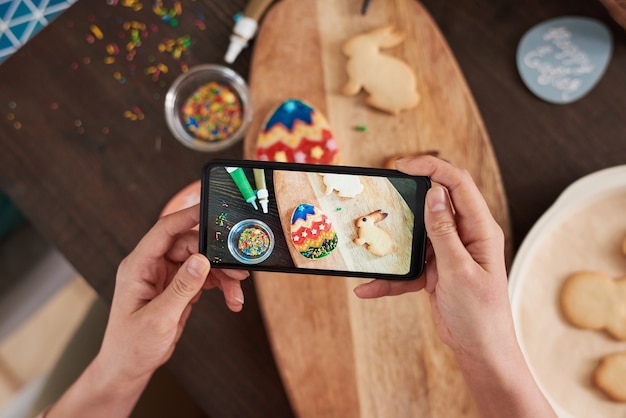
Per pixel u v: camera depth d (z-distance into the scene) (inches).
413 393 22.0
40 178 24.2
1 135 24.4
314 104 23.4
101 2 24.7
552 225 21.5
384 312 22.3
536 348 21.8
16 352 27.8
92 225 23.9
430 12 24.1
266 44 23.6
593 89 23.3
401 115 23.0
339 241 18.4
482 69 23.8
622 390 21.1
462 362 19.7
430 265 20.0
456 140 22.9
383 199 18.3
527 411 19.1
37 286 26.3
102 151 24.2
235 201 18.3
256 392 22.9
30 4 27.2
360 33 23.5
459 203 18.4
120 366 19.7
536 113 23.5
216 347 23.0
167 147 24.1
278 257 18.5
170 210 23.4
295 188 18.3
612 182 21.6
